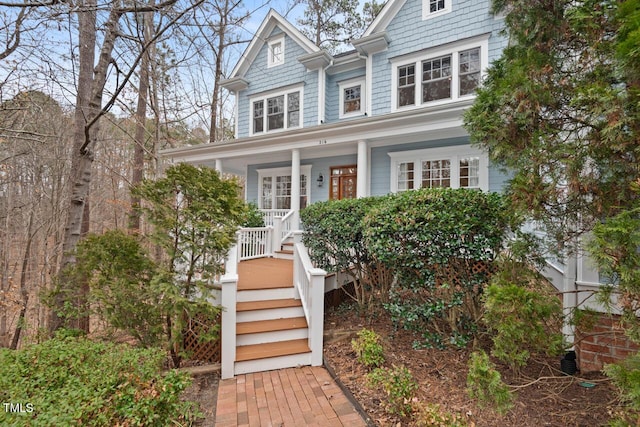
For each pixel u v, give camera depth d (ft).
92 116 17.02
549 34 8.30
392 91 27.99
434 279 12.23
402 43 28.02
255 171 36.40
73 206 16.57
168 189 11.99
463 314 12.45
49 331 14.82
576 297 9.91
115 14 16.49
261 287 15.89
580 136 7.52
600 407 8.59
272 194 34.99
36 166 32.35
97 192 44.37
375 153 27.73
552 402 9.07
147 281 12.60
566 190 7.59
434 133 22.26
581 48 8.02
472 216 11.27
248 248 24.36
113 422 7.41
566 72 8.00
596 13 7.04
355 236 15.20
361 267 16.17
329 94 33.22
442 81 25.96
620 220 5.85
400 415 8.89
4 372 8.34
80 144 17.17
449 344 12.92
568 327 10.54
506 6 9.49
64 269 14.96
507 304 7.31
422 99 26.63
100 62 17.40
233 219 12.69
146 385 8.52
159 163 32.42
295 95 34.42
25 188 33.73
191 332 13.84
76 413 6.83
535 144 7.77
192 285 12.66
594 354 9.78
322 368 12.75
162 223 12.07
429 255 11.91
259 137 27.73
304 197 32.50
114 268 12.44
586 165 7.33
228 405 10.12
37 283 33.58
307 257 15.31
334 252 16.44
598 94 6.41
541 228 8.96
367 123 22.57
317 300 13.10
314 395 10.62
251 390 11.05
